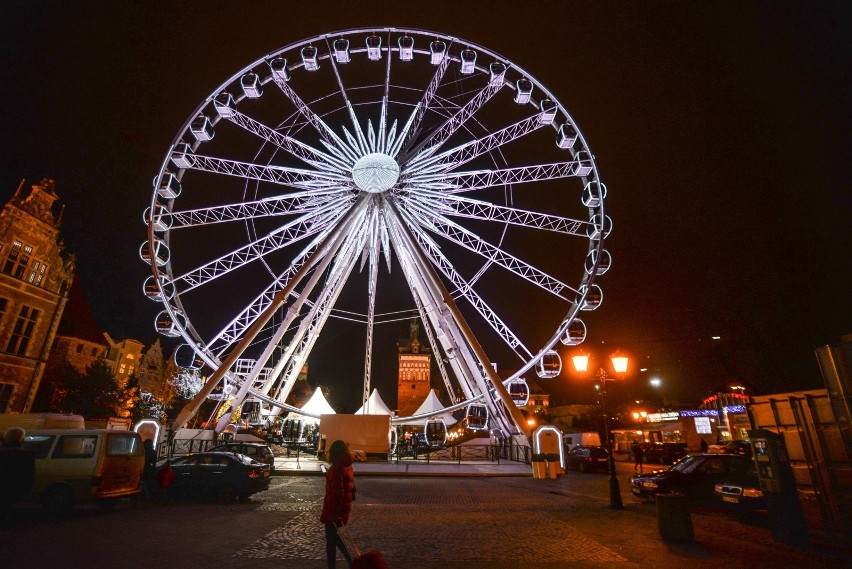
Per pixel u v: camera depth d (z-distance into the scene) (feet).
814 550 29.76
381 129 96.89
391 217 96.84
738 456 49.01
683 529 32.24
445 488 64.75
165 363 241.96
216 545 28.99
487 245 95.71
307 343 111.75
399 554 27.63
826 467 31.07
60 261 112.16
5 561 24.25
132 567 23.76
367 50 91.30
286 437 133.08
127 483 42.68
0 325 98.37
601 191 90.48
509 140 91.97
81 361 153.07
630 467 109.40
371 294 116.88
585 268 94.32
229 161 88.84
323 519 21.56
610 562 26.63
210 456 50.75
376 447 107.55
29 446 40.09
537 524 37.58
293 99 89.61
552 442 92.43
